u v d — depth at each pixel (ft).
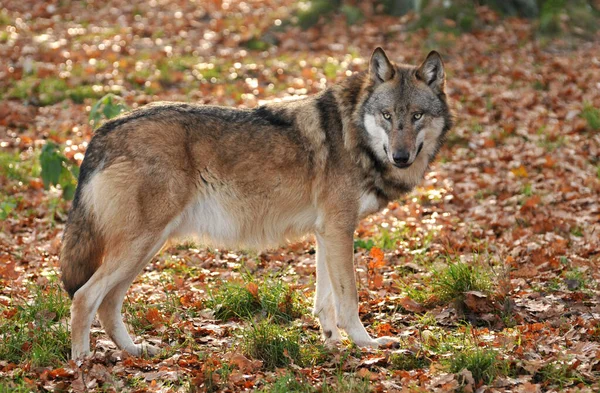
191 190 23.77
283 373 21.43
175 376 21.72
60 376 21.63
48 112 51.11
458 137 48.32
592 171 42.65
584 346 22.41
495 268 29.91
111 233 22.95
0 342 23.47
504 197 39.83
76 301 22.68
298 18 70.13
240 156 24.07
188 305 27.78
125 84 55.26
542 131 48.16
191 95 54.03
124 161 22.85
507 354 22.12
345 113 24.91
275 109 24.97
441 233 35.24
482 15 69.87
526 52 64.28
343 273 24.48
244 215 24.61
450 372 21.18
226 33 67.97
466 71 59.67
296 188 24.61
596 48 66.03
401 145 23.94
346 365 22.48
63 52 61.93
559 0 71.97
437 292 27.32
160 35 67.82
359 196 24.81
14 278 30.32
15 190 40.91
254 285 27.37
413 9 70.49
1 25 70.33
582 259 30.99
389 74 24.77
